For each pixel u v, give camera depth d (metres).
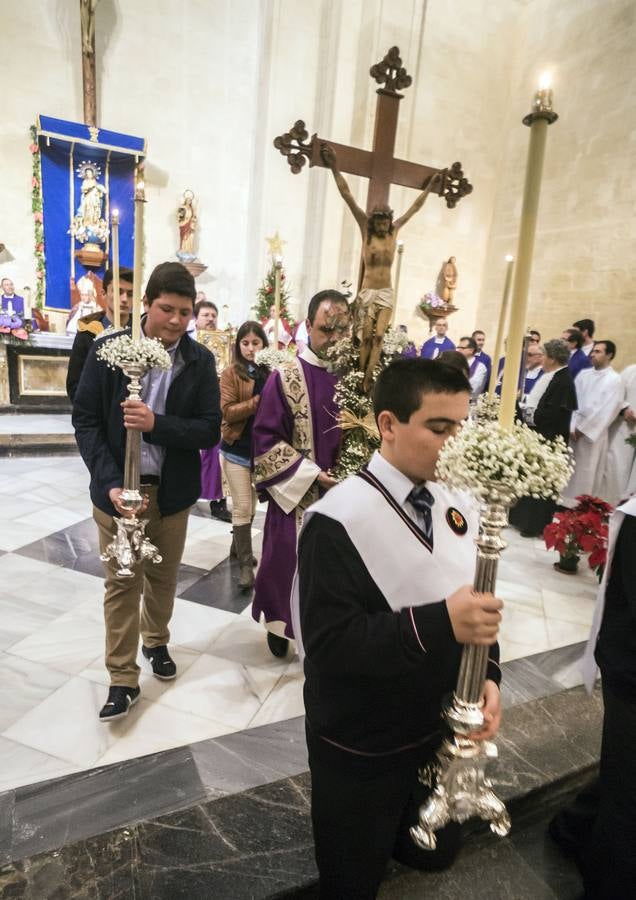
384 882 1.60
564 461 0.88
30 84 8.95
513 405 0.94
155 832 1.57
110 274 2.88
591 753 2.03
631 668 1.37
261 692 2.42
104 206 9.57
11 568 3.41
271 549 2.51
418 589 1.08
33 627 2.79
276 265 3.26
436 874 1.64
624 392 5.74
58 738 2.07
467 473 0.85
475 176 10.78
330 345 2.42
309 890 1.45
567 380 4.99
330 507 1.09
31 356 7.49
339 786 1.16
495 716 1.13
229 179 10.47
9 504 4.57
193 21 9.78
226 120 10.28
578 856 1.68
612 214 8.63
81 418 2.15
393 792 1.17
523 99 10.42
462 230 10.92
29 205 9.24
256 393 3.34
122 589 2.11
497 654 1.28
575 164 9.19
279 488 2.42
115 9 9.26
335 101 9.92
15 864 1.44
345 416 2.29
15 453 6.16
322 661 1.05
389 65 2.20
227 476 3.34
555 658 2.80
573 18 9.37
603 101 8.78
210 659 2.63
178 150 10.03
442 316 10.76
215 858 1.50
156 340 1.89
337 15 9.77
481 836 1.75
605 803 1.45
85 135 9.11
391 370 1.10
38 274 9.38
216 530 4.29
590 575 4.12
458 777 1.06
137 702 2.29
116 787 1.80
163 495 2.21
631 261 8.39
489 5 10.23
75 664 2.52
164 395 2.18
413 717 1.14
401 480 1.12
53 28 8.96
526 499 4.89
